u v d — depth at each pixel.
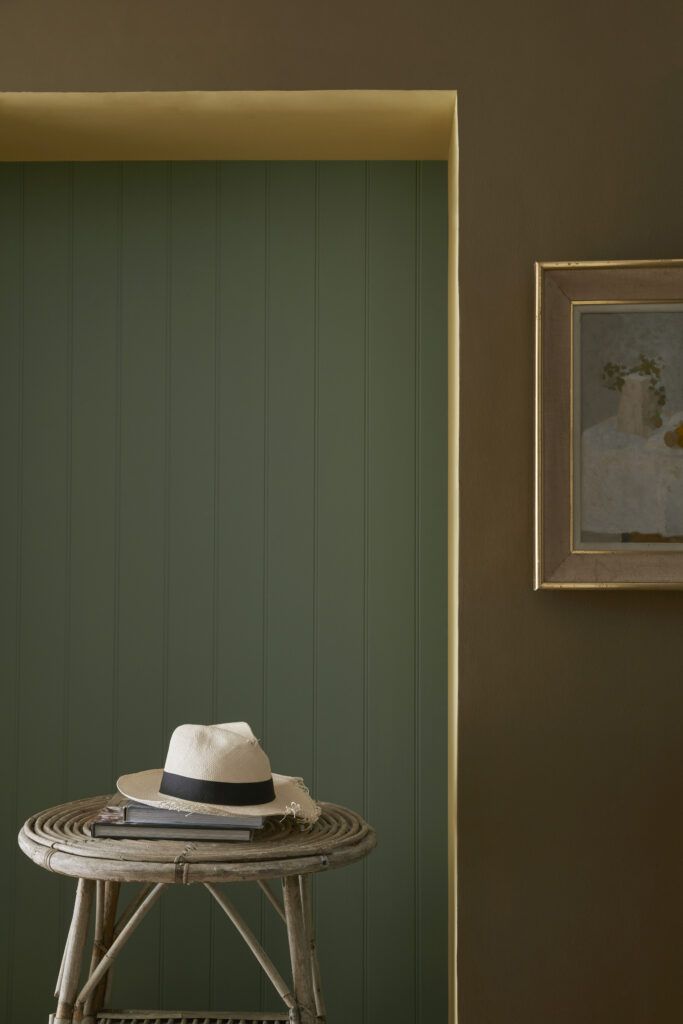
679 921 1.86
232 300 2.35
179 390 2.35
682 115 1.93
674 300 1.88
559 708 1.89
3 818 2.31
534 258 1.93
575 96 1.94
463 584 1.91
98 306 2.35
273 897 1.80
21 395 2.35
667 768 1.88
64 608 2.33
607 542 1.87
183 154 2.31
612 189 1.93
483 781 1.89
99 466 2.34
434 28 1.96
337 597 2.32
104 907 1.94
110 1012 1.97
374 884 2.29
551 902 1.87
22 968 2.29
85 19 1.98
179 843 1.61
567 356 1.89
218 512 2.33
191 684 2.32
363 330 2.34
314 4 1.97
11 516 2.34
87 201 2.36
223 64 1.97
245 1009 2.28
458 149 1.94
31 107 2.04
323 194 2.35
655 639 1.89
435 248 2.34
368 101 2.01
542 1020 1.86
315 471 2.33
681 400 1.88
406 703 2.30
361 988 2.27
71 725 2.32
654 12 1.95
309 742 2.30
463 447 1.92
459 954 1.87
